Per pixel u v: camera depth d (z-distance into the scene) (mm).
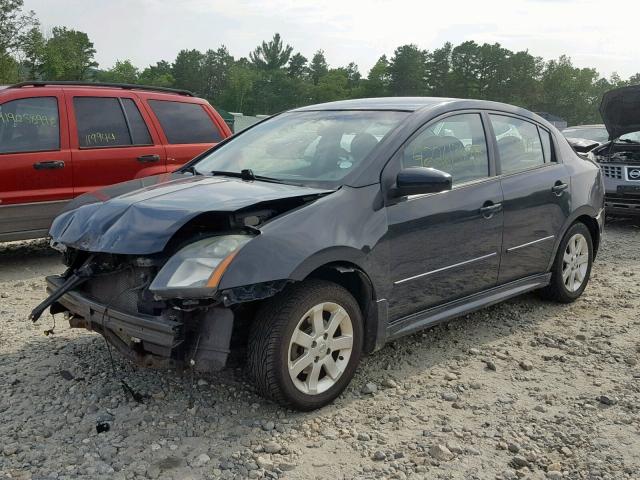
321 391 3756
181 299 3334
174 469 3162
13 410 3688
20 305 5641
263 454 3320
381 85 154750
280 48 185875
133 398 3844
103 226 3635
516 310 5703
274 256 3410
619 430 3672
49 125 7047
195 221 3525
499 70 156000
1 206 6684
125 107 7633
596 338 5098
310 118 4934
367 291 3969
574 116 157750
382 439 3492
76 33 121812
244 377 4137
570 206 5613
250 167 4566
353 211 3879
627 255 8320
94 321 3688
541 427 3688
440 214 4371
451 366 4480
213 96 174750
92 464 3178
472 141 4848
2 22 69188
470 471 3236
